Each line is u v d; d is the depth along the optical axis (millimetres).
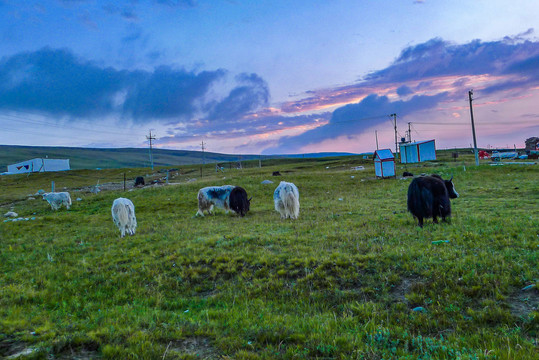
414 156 62219
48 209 27094
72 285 8523
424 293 6438
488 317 5301
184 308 7039
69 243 13906
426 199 11984
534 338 4613
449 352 4230
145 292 7965
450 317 5488
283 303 6746
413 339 4703
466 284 6438
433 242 9461
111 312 6375
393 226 12828
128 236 14227
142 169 92875
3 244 14656
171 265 9539
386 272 7465
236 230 13719
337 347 4512
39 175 83000
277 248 10195
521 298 5816
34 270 10148
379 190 27781
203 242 11539
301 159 150250
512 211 14766
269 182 35656
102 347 4445
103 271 9586
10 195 44469
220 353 4477
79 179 74062
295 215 16172
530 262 7137
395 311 5930
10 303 7223
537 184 24188
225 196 19219
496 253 7965
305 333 5113
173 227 15844
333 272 7906
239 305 6766
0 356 4297
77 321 5898
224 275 8648
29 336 4824
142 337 4754
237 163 128375
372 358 4246
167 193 31547
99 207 26562
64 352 4355
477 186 25953
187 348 4641
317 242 10617
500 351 4078
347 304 6324
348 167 67000
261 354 4418
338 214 16984
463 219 13148
